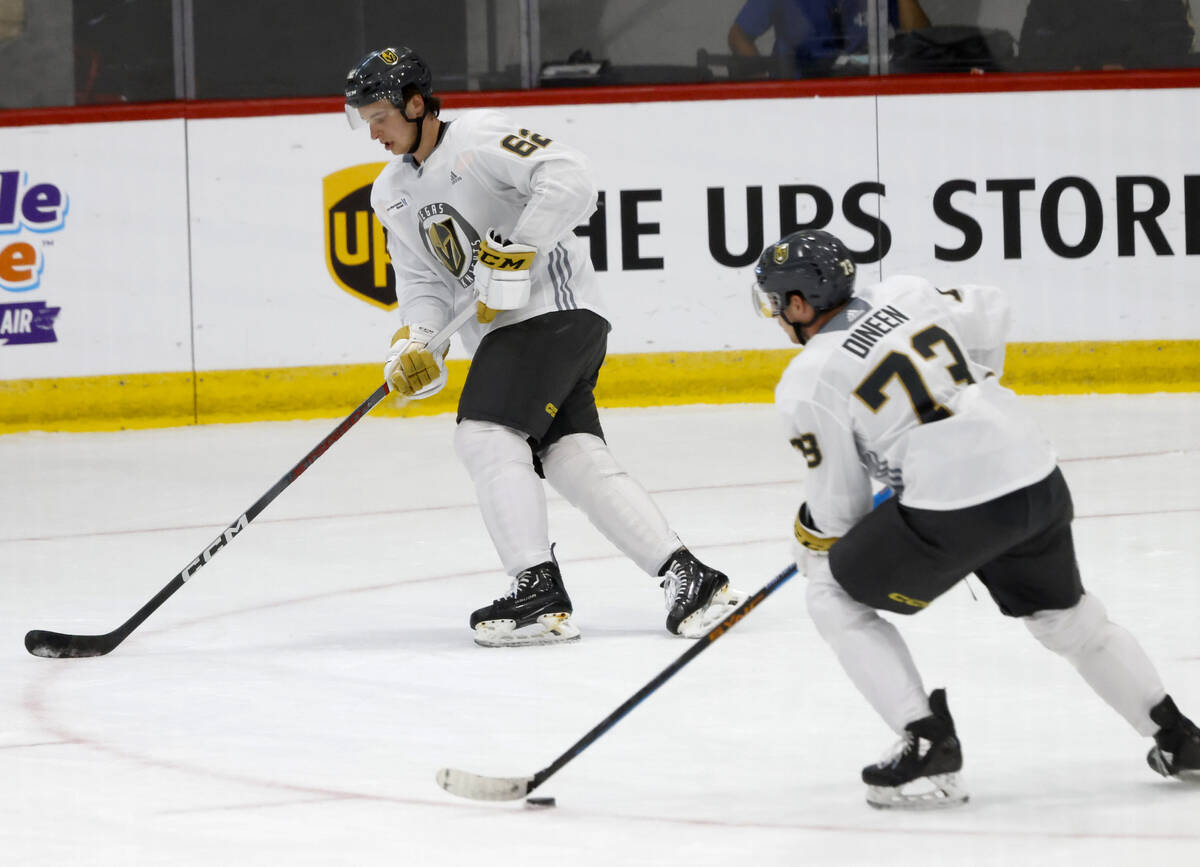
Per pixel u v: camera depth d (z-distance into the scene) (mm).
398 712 13445
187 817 10688
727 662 14711
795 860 9500
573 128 32938
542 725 12867
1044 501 10414
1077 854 9430
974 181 33000
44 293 32812
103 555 21500
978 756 11633
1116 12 33156
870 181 33000
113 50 33062
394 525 22750
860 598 10656
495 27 33281
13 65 33062
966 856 9477
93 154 32656
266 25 33156
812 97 32875
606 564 19766
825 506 10727
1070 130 32844
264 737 12781
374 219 32938
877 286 11000
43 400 32906
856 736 12266
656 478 25516
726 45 33250
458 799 10953
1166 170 32906
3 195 32688
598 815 10516
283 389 33062
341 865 9586
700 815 10461
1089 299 32938
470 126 16578
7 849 10102
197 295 32906
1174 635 14984
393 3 33250
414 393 17062
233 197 32844
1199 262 32906
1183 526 20328
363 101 16438
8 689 14711
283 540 22016
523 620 15695
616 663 14875
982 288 11258
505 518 16078
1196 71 32750
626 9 33094
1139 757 11484
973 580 17391
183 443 30969
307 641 16344
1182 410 30344
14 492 26625
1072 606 10805
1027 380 33094
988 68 33312
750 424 30422
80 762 12195
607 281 32969
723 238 33000
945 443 10336
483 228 16781
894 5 33094
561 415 17000
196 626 17266
